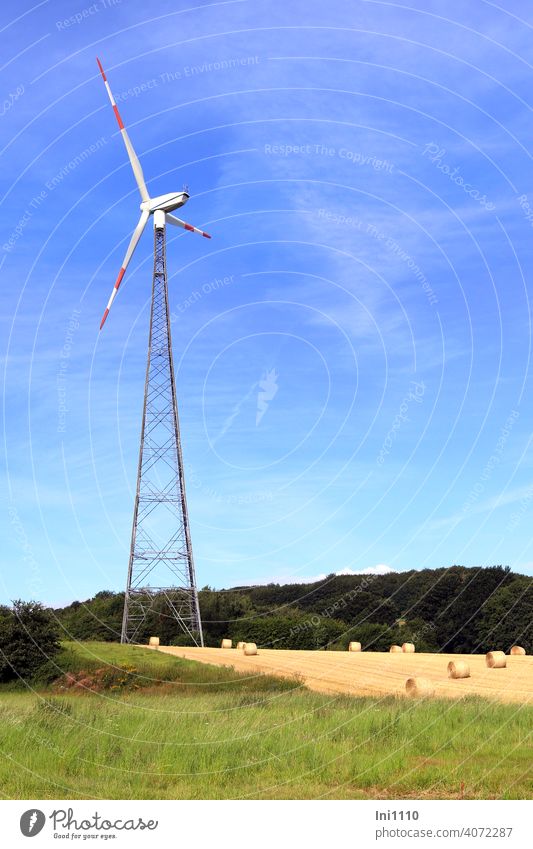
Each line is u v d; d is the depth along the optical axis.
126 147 65.75
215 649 60.84
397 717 21.27
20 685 45.09
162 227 65.69
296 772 16.55
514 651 47.72
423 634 76.31
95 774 16.48
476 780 15.38
